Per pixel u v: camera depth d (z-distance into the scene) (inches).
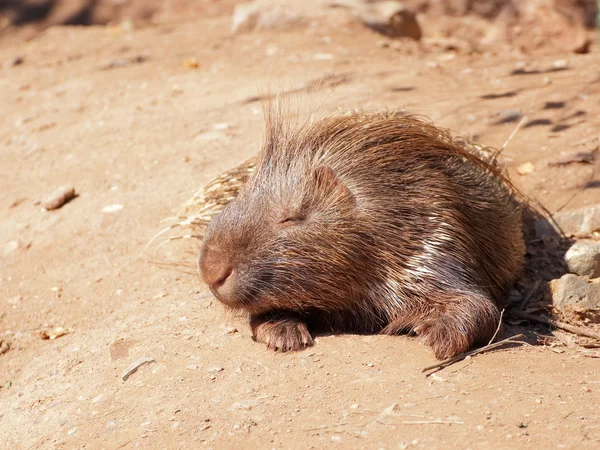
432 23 718.5
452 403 184.5
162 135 394.3
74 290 295.0
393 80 429.4
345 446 173.8
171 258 300.0
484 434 170.7
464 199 237.0
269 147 238.8
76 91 483.2
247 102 417.4
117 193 347.6
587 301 242.5
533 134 349.7
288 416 188.5
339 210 222.4
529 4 717.9
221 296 217.3
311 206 223.1
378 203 225.9
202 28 616.7
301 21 545.6
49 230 330.6
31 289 300.0
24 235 330.3
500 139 346.9
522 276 270.2
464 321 214.4
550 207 303.4
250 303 218.4
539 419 174.7
